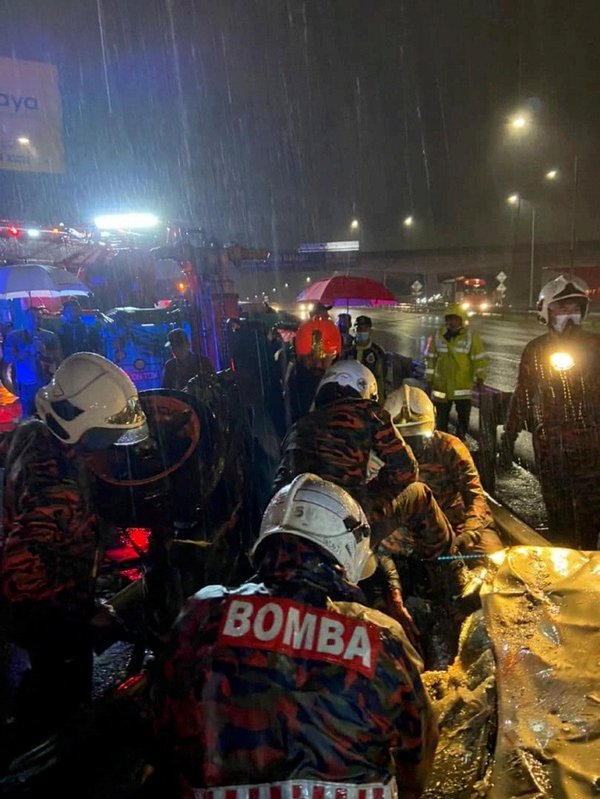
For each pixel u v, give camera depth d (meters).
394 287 56.00
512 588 2.35
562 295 3.51
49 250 13.88
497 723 1.75
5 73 17.33
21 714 2.24
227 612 1.34
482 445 5.72
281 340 7.89
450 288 41.12
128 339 8.60
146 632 2.81
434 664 2.88
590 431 3.55
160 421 2.86
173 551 2.90
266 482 4.61
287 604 1.33
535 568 2.45
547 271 25.20
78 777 1.78
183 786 1.29
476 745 1.76
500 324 28.81
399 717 1.29
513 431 4.05
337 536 1.42
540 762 1.58
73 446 2.16
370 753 1.25
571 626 2.04
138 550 3.06
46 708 2.21
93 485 2.34
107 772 1.79
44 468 2.11
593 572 2.34
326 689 1.24
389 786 1.26
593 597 2.17
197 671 1.29
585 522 3.68
